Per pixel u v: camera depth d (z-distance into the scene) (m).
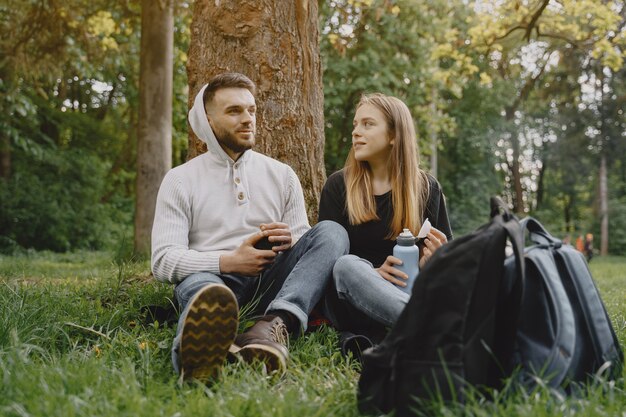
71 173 17.64
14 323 2.58
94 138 19.53
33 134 17.52
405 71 16.05
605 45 10.89
